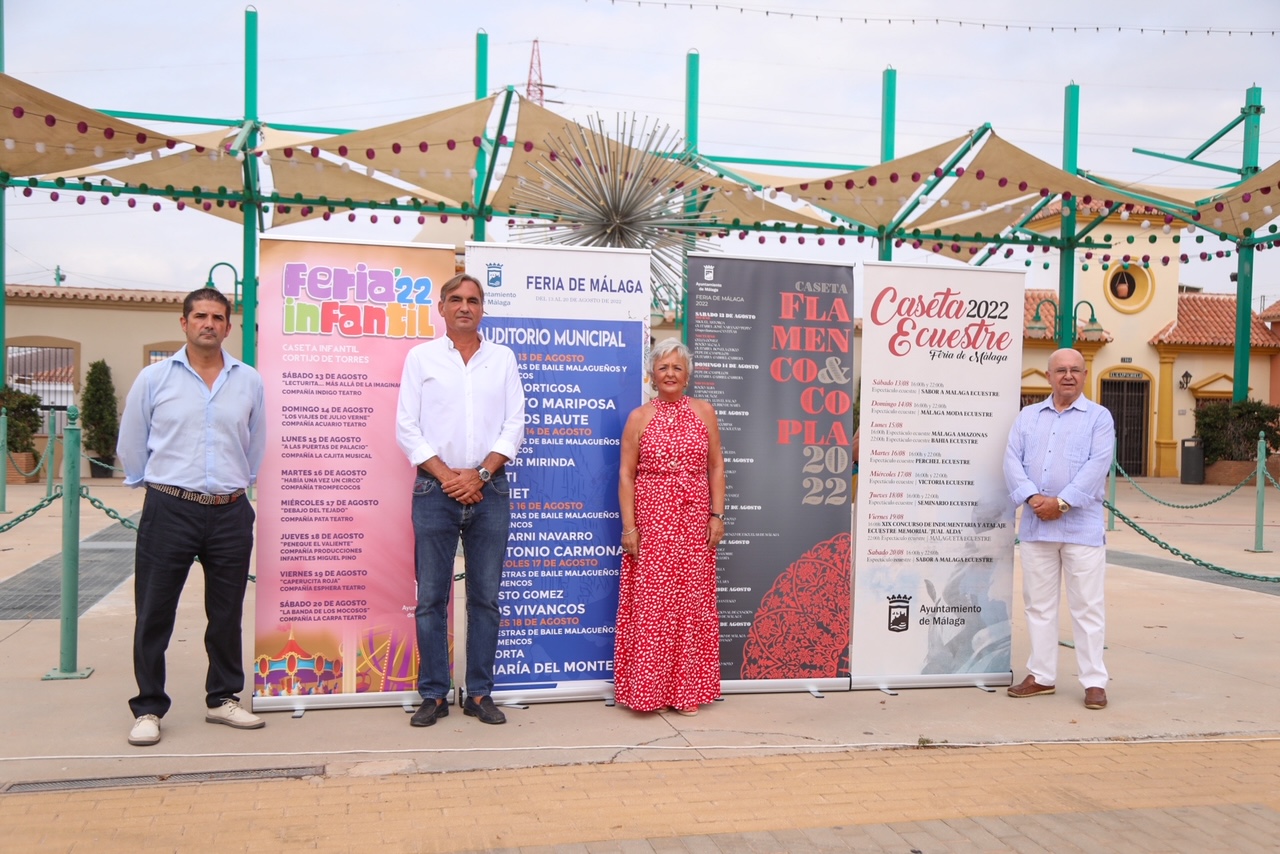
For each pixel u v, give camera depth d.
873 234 13.16
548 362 4.93
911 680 5.33
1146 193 12.12
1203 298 29.20
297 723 4.55
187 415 4.22
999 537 5.43
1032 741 4.47
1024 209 13.34
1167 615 7.50
